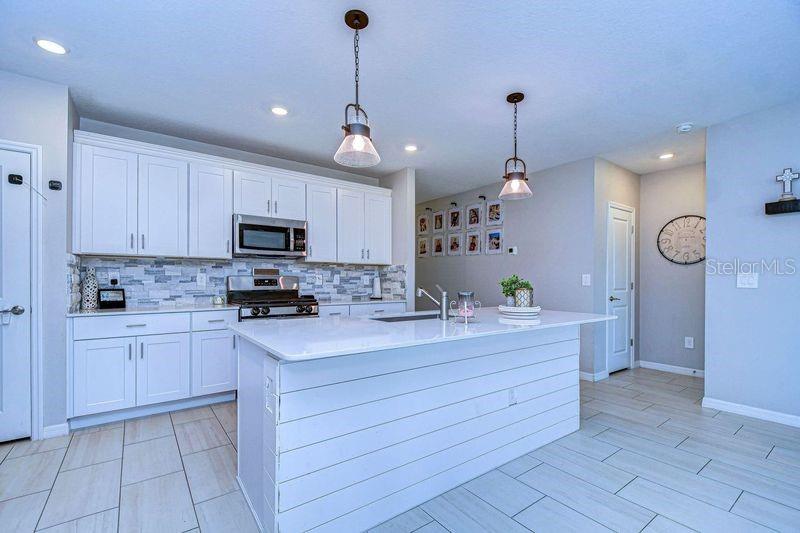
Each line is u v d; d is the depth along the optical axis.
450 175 4.86
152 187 3.19
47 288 2.56
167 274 3.53
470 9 1.85
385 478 1.81
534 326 2.17
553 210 4.50
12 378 2.47
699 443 2.56
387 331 1.91
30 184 2.51
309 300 3.85
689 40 2.09
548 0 1.79
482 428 2.22
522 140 3.63
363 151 2.07
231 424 2.83
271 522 1.55
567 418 2.75
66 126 2.63
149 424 2.81
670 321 4.55
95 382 2.72
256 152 4.01
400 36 2.06
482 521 1.76
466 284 5.66
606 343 4.30
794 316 2.83
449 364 2.09
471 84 2.58
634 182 4.75
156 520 1.73
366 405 1.76
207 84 2.60
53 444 2.46
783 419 2.87
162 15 1.90
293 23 1.96
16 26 1.98
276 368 1.52
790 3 1.80
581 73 2.44
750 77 2.49
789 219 2.86
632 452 2.44
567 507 1.86
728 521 1.74
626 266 4.61
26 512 1.77
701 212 4.32
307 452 1.58
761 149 2.98
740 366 3.09
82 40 2.11
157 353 2.96
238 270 3.92
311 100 2.83
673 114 3.06
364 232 4.50
